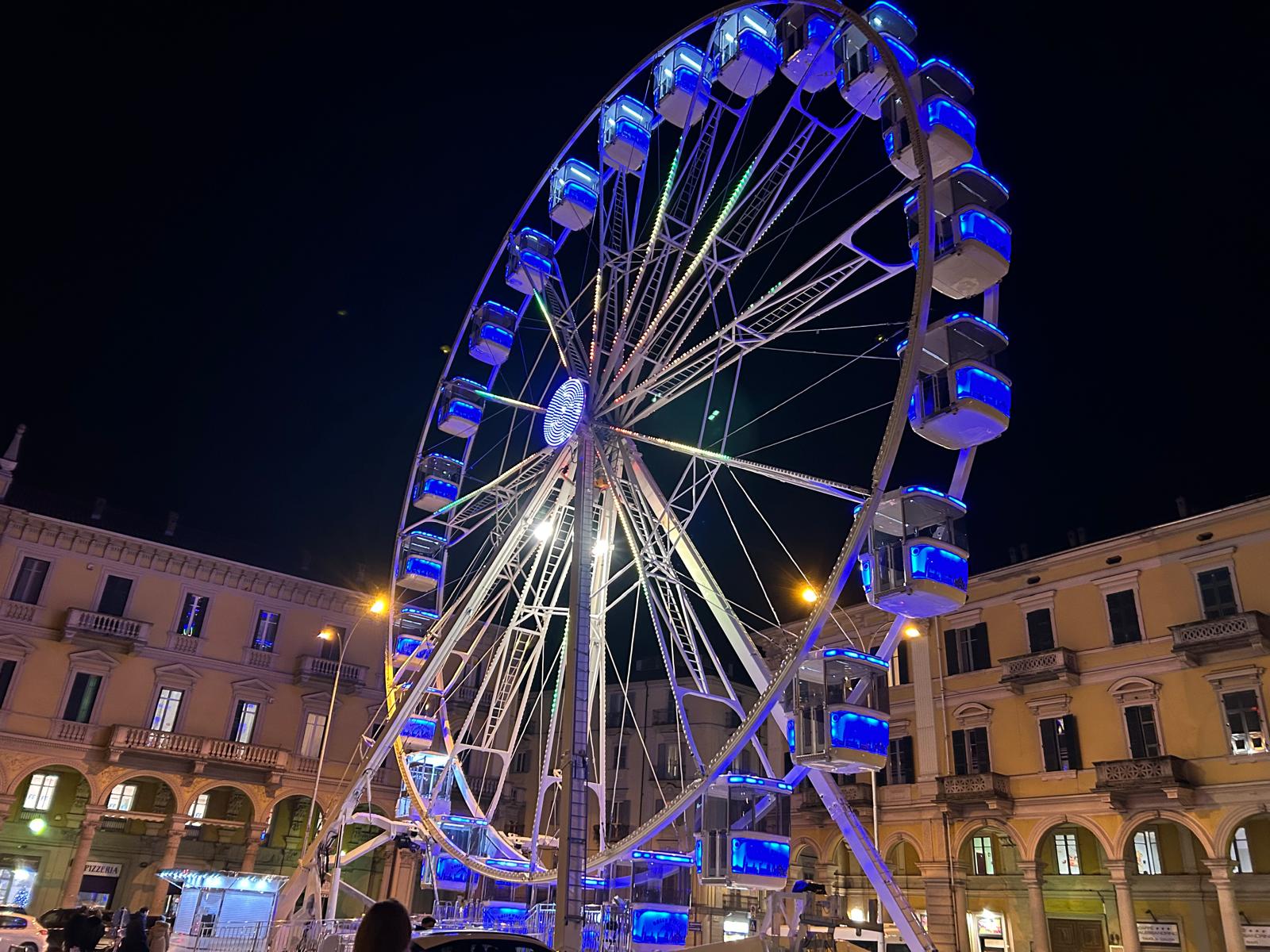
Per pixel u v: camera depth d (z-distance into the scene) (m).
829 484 17.23
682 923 19.81
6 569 42.38
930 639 42.75
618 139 24.47
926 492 16.27
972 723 40.09
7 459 44.97
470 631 57.44
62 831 41.88
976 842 40.00
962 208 17.03
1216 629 33.16
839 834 44.12
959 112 18.08
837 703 16.53
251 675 47.22
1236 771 32.09
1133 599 36.59
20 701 40.97
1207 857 32.03
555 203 26.52
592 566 24.80
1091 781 35.66
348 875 48.75
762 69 22.47
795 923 16.06
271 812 45.38
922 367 16.62
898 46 19.91
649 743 56.94
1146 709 35.12
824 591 15.87
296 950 21.45
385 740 23.56
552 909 24.05
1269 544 33.41
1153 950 33.66
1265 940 31.05
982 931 38.44
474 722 56.56
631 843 18.92
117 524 47.75
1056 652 37.34
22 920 26.11
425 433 28.72
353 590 50.94
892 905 16.70
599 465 22.95
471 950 10.20
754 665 19.25
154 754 42.69
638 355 21.94
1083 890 36.12
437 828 25.05
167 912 42.28
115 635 43.34
